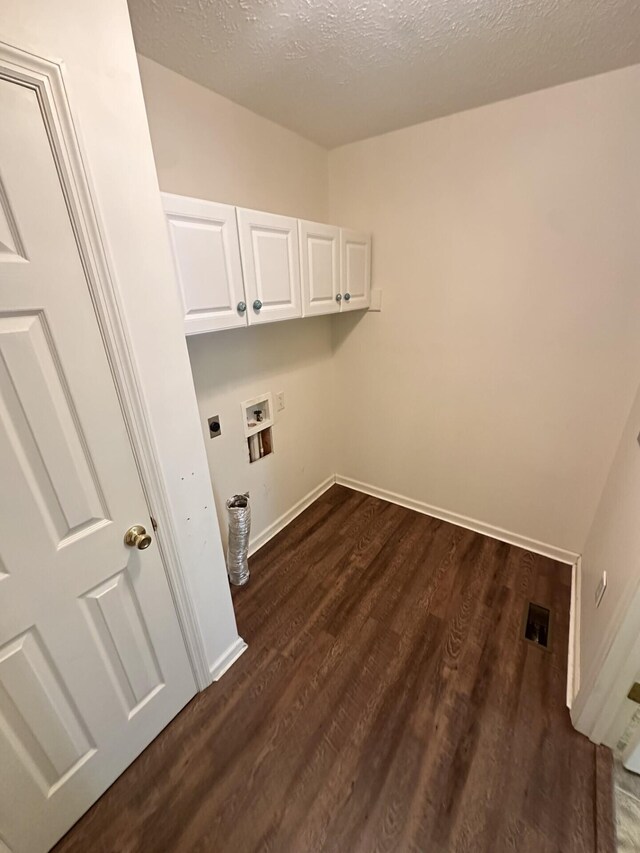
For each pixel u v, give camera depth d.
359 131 1.91
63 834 1.08
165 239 1.00
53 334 0.82
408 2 1.03
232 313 1.45
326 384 2.63
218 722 1.37
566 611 1.79
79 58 0.75
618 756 1.22
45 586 0.91
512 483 2.16
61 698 1.01
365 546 2.27
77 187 0.79
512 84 1.47
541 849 1.03
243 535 1.92
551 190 1.63
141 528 1.09
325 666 1.56
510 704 1.39
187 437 1.19
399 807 1.12
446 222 1.92
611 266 1.60
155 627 1.22
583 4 1.04
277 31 1.13
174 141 1.40
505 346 1.96
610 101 1.42
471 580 1.98
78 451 0.91
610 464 1.83
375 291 2.28
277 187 1.88
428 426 2.37
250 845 1.06
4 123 0.68
